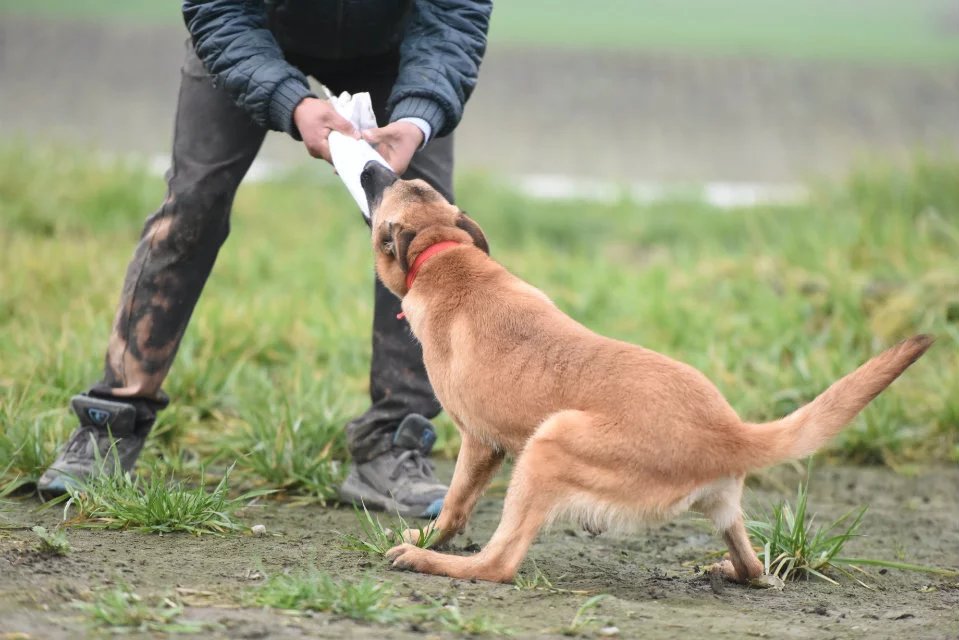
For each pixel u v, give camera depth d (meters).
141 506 6.34
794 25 41.41
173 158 6.79
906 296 11.20
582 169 21.94
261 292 12.10
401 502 7.06
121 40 31.17
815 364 9.99
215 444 8.15
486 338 5.78
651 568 6.38
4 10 33.72
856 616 5.54
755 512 7.71
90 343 9.34
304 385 9.12
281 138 23.70
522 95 28.00
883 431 9.17
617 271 13.79
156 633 4.62
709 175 21.72
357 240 15.24
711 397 5.39
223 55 6.38
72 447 6.88
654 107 27.39
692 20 41.62
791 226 14.83
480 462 6.07
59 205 15.10
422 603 5.22
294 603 5.05
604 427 5.34
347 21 6.50
